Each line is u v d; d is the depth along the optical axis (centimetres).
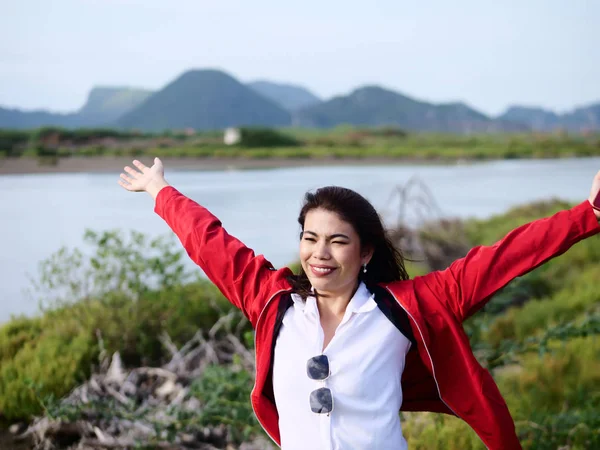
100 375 559
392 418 221
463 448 400
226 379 417
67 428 475
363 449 215
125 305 653
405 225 1019
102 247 675
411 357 238
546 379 538
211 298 706
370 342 222
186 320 663
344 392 217
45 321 692
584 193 2819
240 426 459
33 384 448
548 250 221
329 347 221
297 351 224
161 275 681
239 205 2169
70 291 688
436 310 226
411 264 945
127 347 627
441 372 231
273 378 230
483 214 2086
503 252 224
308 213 229
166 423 440
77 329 649
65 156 6175
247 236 1538
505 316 781
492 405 229
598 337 597
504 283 223
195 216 257
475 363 229
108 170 4241
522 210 1839
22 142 7344
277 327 232
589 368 551
